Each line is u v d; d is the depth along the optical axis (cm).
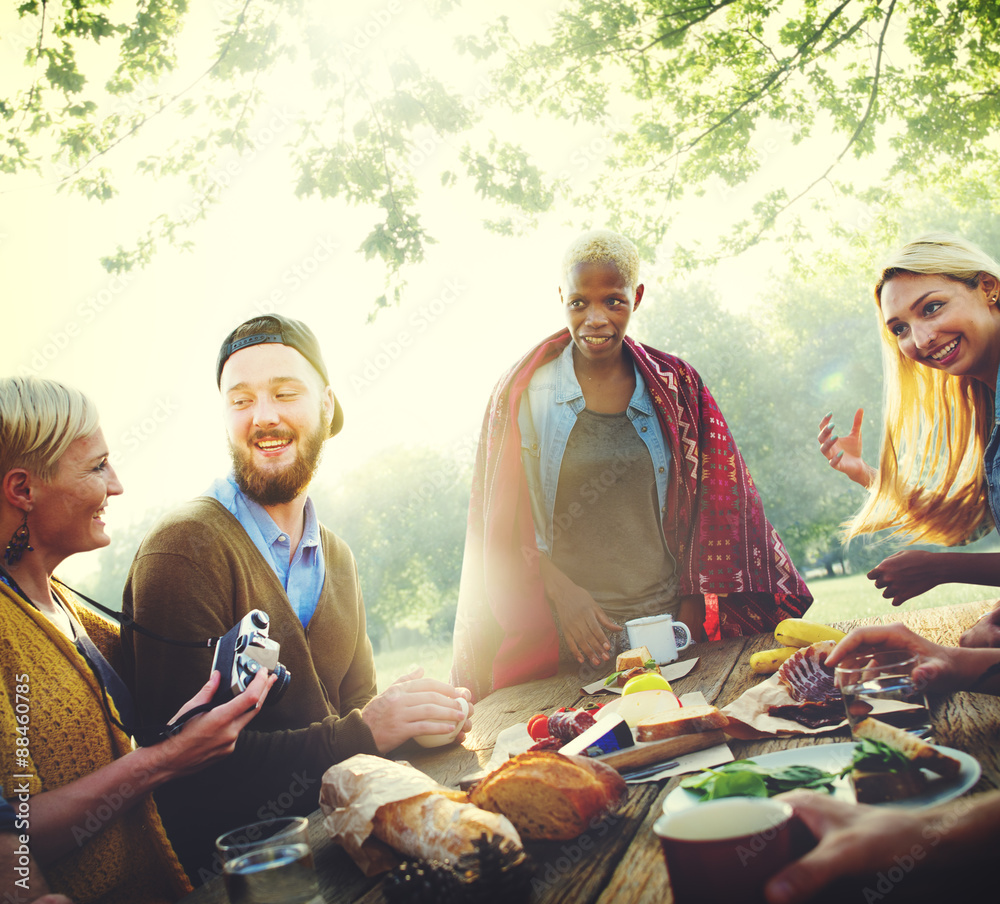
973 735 107
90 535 159
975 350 221
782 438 3031
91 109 585
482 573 289
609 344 273
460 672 288
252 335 202
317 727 157
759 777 91
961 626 186
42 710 141
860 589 1653
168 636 166
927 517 255
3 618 141
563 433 280
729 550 273
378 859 101
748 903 68
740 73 718
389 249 622
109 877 142
